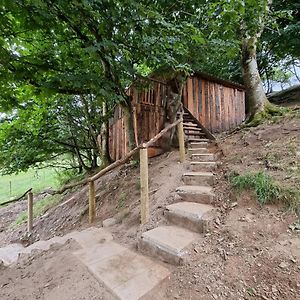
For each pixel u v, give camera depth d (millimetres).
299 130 3617
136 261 2137
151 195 3578
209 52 4961
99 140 7980
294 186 2242
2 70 3086
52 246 2854
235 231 2090
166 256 2082
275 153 3141
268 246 1792
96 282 1852
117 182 5258
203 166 3752
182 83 5836
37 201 8844
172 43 3994
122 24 3408
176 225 2598
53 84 3502
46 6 2748
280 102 8297
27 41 3832
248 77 5055
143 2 4102
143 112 6004
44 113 6852
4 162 7180
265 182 2418
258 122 4637
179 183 3551
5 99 3562
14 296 1847
